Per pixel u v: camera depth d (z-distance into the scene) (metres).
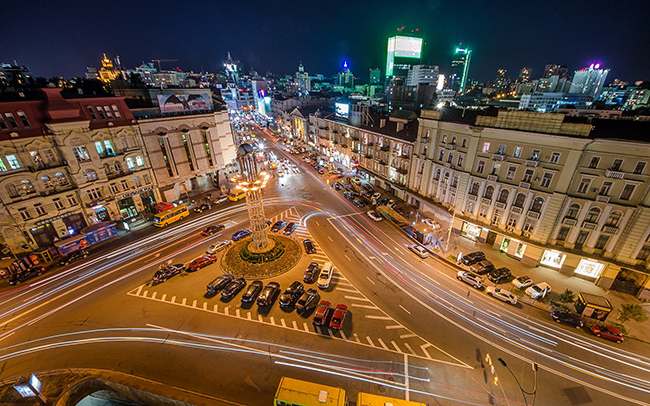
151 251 43.66
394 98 82.94
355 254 42.28
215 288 34.19
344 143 80.69
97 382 24.50
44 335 29.06
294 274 37.84
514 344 27.58
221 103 75.00
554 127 32.19
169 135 56.97
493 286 34.62
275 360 26.03
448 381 24.16
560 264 36.44
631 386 23.73
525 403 22.44
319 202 60.66
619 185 30.19
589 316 29.89
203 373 24.89
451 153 45.03
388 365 25.56
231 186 69.12
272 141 122.19
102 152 47.81
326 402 20.06
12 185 38.62
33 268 38.78
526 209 36.66
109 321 30.62
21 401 23.12
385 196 61.41
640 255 30.89
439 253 41.75
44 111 40.72
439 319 30.58
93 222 47.38
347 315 31.12
